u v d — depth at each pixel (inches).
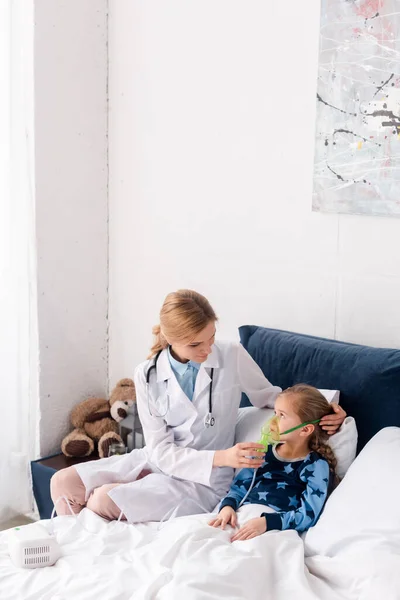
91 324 131.5
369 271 100.1
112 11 125.0
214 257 117.0
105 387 135.0
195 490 94.0
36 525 83.9
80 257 128.3
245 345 106.3
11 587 74.3
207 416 95.7
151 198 124.0
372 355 93.2
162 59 119.2
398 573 69.4
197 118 116.0
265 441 89.8
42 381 125.4
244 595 70.0
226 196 114.1
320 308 105.7
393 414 89.5
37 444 126.5
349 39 96.7
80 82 124.2
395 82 93.5
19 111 117.8
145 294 127.4
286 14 103.8
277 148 107.3
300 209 106.0
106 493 92.6
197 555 74.4
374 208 97.5
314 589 72.4
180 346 91.4
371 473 80.1
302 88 103.7
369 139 96.7
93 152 127.6
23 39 117.8
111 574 74.4
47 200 122.6
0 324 120.6
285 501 87.4
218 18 111.2
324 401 89.9
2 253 119.3
